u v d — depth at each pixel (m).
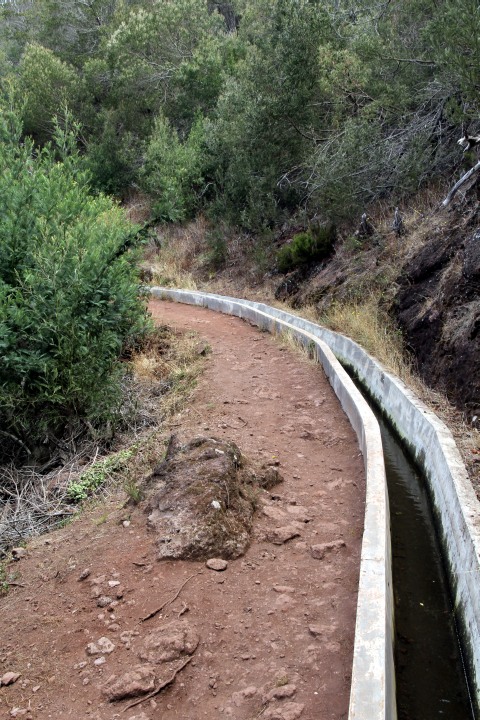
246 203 19.83
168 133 24.17
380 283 11.38
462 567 4.57
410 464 7.21
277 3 17.16
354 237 13.81
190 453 5.53
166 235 22.88
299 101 16.62
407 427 7.47
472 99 9.70
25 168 9.22
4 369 7.07
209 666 3.56
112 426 7.75
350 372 10.31
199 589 4.23
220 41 27.38
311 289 14.36
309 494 5.66
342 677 3.39
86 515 5.73
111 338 8.20
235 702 3.28
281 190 18.38
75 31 33.25
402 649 4.32
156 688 3.40
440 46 10.66
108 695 3.37
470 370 7.29
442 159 12.80
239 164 19.14
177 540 4.62
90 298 7.81
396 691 3.94
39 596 4.39
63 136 10.53
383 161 13.65
